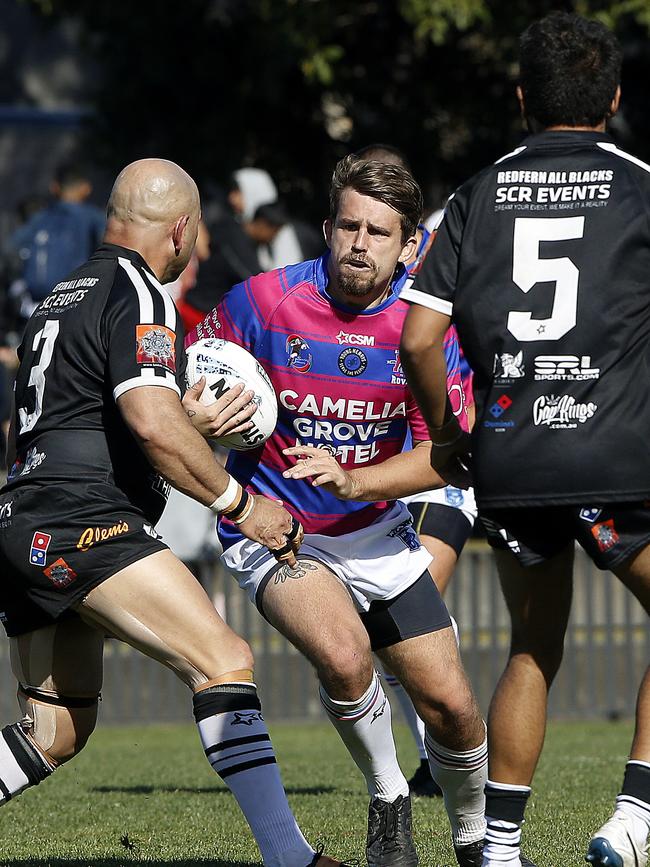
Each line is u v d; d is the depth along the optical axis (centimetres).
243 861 1670
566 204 1384
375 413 1625
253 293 1639
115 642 4062
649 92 5644
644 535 1370
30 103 8081
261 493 1656
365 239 1564
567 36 1448
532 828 1853
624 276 1362
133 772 2741
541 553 1408
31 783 1515
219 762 1413
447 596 4109
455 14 4775
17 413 1506
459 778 1574
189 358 1561
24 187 7750
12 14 8119
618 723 4056
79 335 1449
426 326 1413
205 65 5650
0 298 4922
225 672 1414
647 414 1359
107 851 1747
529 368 1365
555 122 1446
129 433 1450
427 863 1670
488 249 1390
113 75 5866
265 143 5866
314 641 1502
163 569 1417
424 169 5803
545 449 1359
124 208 1528
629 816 1333
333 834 1830
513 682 1439
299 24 4978
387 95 5744
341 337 1606
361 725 1530
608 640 4162
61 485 1425
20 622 1483
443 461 1571
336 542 1627
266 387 1571
